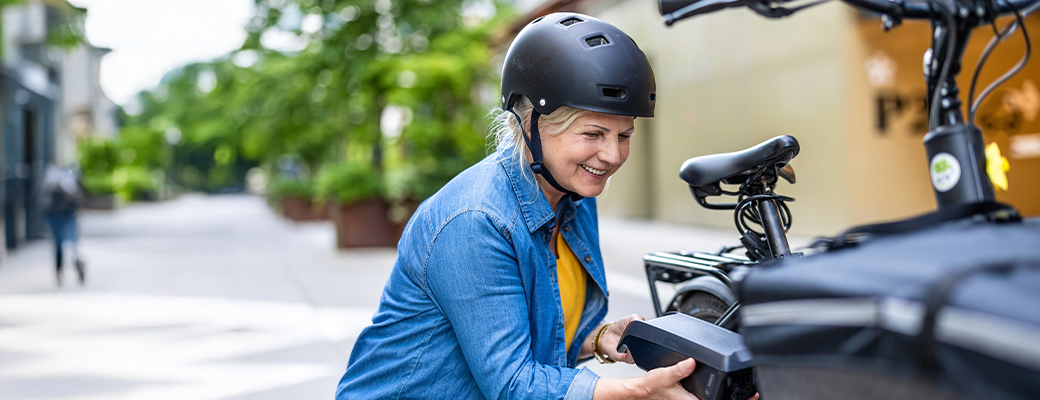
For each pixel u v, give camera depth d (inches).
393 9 405.7
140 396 136.1
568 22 52.9
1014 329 25.8
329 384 142.4
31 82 489.1
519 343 49.4
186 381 145.6
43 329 197.6
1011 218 35.8
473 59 400.5
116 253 426.3
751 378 45.0
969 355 26.7
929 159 42.7
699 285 68.6
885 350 29.0
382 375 55.1
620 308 197.0
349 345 174.1
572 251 60.9
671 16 52.1
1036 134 314.3
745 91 399.2
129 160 1546.5
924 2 44.0
